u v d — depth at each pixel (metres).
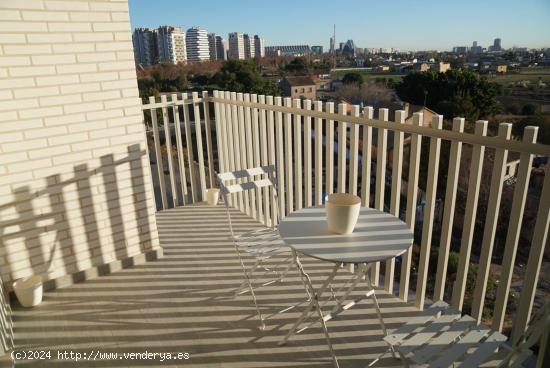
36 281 3.18
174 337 2.64
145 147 3.57
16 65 2.85
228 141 4.98
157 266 3.63
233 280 3.34
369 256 1.95
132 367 2.38
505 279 2.28
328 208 2.21
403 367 2.30
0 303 2.51
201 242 4.09
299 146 3.81
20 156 2.99
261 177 4.39
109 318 2.88
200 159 5.19
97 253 3.47
